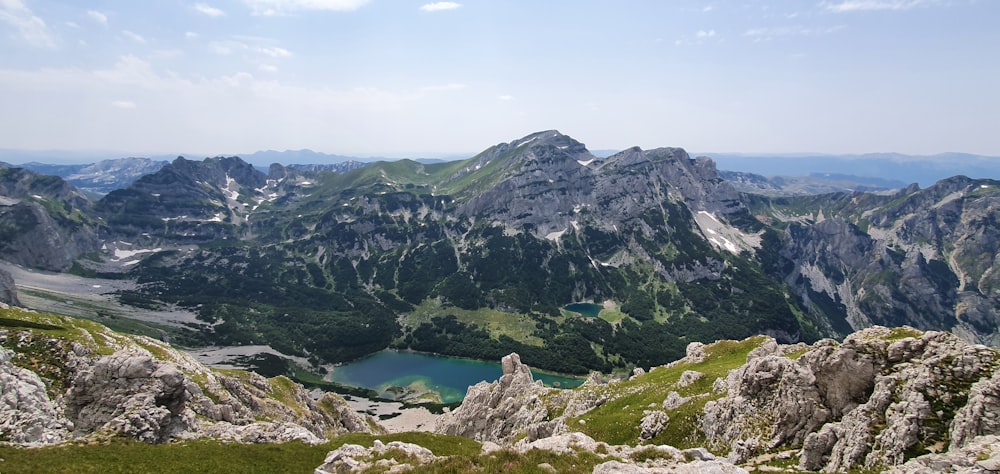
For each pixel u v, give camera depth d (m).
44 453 45.69
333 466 46.19
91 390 58.91
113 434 52.31
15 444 49.31
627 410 85.81
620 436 76.56
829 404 57.25
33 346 76.44
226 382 99.94
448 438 69.62
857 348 57.22
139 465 45.97
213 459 50.31
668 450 46.09
